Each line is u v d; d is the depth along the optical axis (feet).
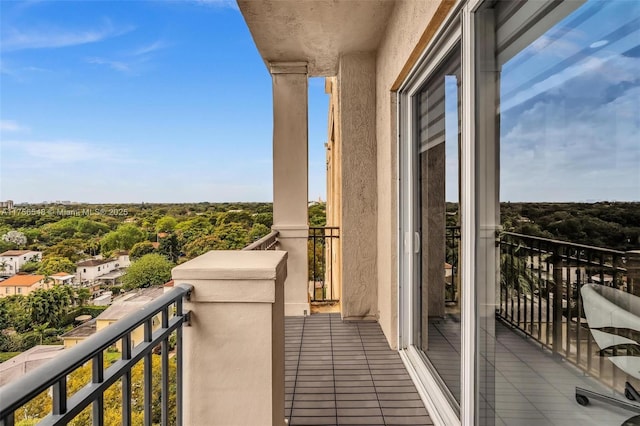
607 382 3.16
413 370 9.23
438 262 8.05
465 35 5.61
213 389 4.62
